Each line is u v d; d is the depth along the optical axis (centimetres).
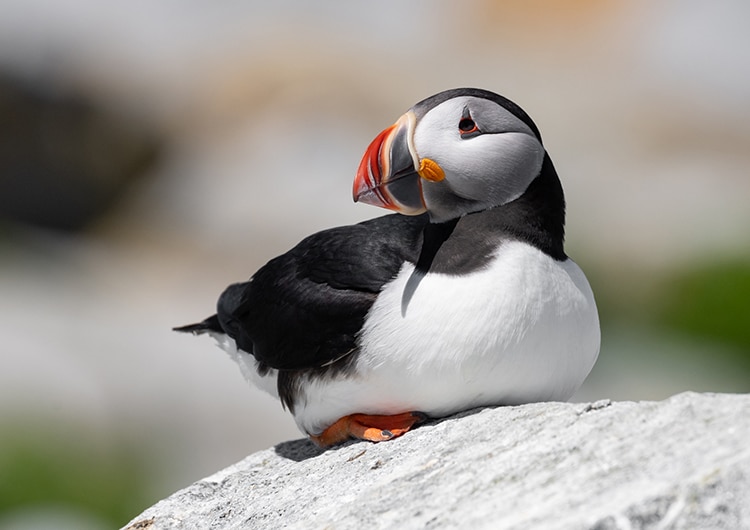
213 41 2473
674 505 436
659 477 457
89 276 1947
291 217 1961
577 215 1859
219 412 1313
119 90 2286
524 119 590
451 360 563
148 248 2089
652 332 1589
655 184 1998
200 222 2094
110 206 2259
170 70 2391
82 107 2230
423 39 2609
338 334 595
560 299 577
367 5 2678
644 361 1511
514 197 589
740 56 2534
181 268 1978
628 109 2364
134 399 1327
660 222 1800
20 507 1212
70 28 2322
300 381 617
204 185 2153
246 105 2280
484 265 572
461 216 593
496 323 559
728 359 1529
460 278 570
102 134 2245
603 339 1562
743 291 1609
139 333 1495
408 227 618
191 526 600
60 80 2212
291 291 621
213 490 636
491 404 589
